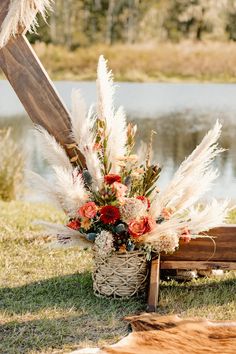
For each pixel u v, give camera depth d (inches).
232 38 1261.1
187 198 203.6
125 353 163.5
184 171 206.7
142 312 191.0
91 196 197.9
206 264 209.5
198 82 1162.0
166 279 217.6
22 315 190.1
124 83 1118.4
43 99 205.2
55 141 201.0
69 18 1269.7
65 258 240.4
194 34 1286.9
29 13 198.1
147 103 790.5
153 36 1291.8
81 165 206.5
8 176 390.3
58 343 172.4
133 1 1283.2
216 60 1203.2
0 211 319.3
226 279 219.6
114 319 186.4
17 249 250.2
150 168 201.0
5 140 408.2
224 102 805.9
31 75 204.8
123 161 197.5
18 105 751.7
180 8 1291.8
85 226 193.5
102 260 199.6
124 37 1298.0
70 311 191.9
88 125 201.0
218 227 209.2
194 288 212.2
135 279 200.7
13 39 203.6
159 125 624.4
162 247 197.9
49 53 1246.9
